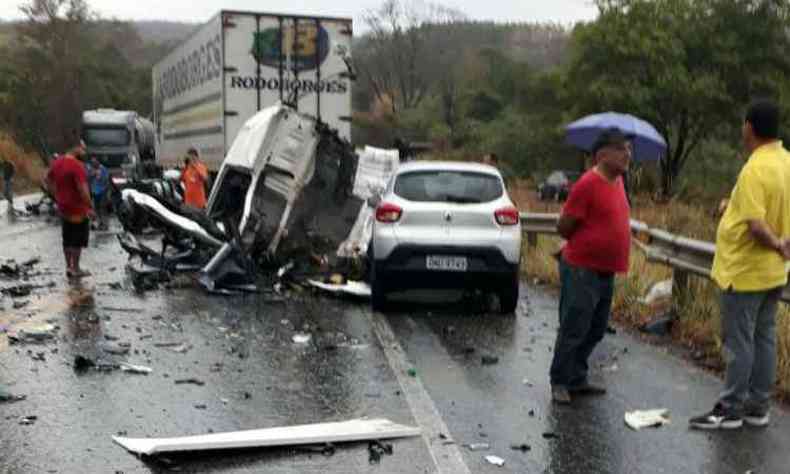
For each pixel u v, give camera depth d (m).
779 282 5.31
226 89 15.55
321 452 4.88
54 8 52.53
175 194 19.92
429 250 8.84
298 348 7.46
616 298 9.19
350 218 11.86
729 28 28.42
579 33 29.52
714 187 26.92
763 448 5.08
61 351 7.07
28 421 5.27
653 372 6.80
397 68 69.00
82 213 11.22
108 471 4.50
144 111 66.75
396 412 5.67
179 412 5.54
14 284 10.62
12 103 49.38
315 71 15.81
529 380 6.53
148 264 11.72
